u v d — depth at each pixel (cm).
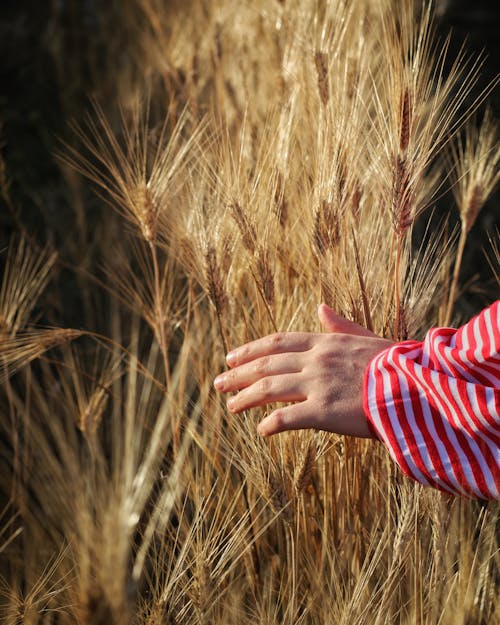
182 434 134
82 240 178
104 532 85
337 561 117
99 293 173
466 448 98
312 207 113
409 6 116
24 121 220
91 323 164
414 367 98
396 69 108
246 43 166
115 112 209
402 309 110
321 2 134
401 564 110
